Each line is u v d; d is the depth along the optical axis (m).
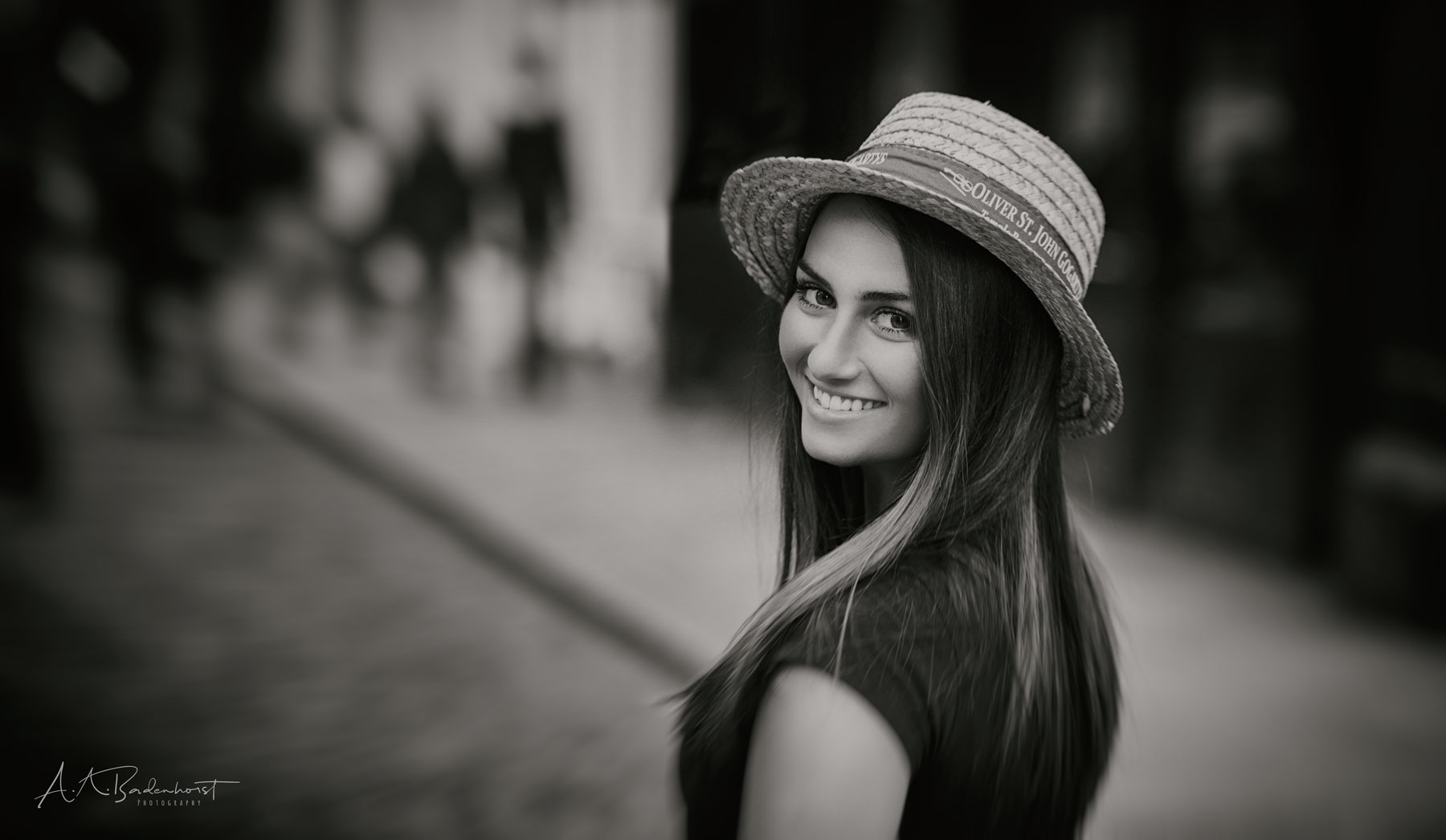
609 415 5.58
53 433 5.05
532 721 3.18
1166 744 3.25
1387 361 4.55
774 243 1.31
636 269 5.90
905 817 1.00
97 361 5.93
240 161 6.80
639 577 3.93
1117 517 4.87
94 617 3.61
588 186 6.27
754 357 1.72
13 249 6.12
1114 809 2.92
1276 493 4.61
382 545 4.28
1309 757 3.22
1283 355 4.70
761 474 1.70
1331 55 4.75
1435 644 3.97
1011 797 1.05
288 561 4.10
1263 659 3.80
